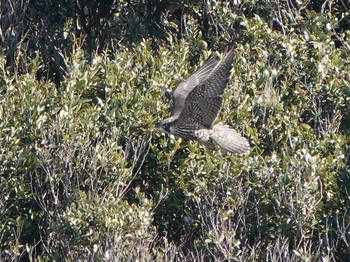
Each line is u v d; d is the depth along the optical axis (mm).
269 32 23031
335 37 25828
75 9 27484
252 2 24297
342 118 22531
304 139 21141
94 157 20062
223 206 20141
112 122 20625
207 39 24828
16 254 20000
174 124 15156
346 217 20562
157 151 20578
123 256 19078
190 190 20750
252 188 20516
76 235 19609
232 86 21188
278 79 22906
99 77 22000
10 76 23344
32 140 20547
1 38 25297
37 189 20594
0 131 20422
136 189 20422
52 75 26562
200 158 20688
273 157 20453
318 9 26281
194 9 24562
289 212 20172
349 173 20344
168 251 19844
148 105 20828
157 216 21234
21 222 20422
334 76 22641
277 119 21203
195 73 15594
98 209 19562
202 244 19922
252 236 20562
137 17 26672
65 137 20156
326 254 20109
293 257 18953
